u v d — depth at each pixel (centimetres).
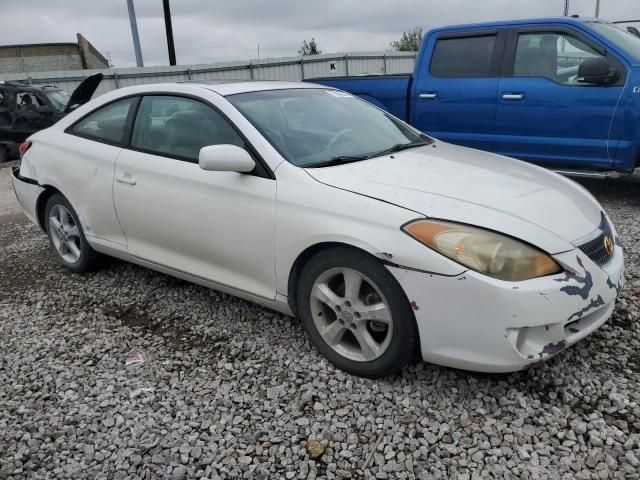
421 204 277
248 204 323
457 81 654
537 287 251
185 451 254
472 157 371
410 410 273
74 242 469
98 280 460
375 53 2620
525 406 270
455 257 256
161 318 385
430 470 235
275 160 321
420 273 262
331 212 290
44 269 500
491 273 253
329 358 310
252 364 320
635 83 545
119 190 399
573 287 260
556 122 596
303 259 309
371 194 288
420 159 349
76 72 1898
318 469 241
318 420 270
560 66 595
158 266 397
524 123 616
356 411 274
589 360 304
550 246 263
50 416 284
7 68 3809
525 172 348
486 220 266
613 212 570
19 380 319
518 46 618
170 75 2050
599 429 251
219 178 339
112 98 431
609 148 570
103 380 313
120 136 412
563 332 259
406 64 2800
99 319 391
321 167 321
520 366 256
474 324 255
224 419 274
